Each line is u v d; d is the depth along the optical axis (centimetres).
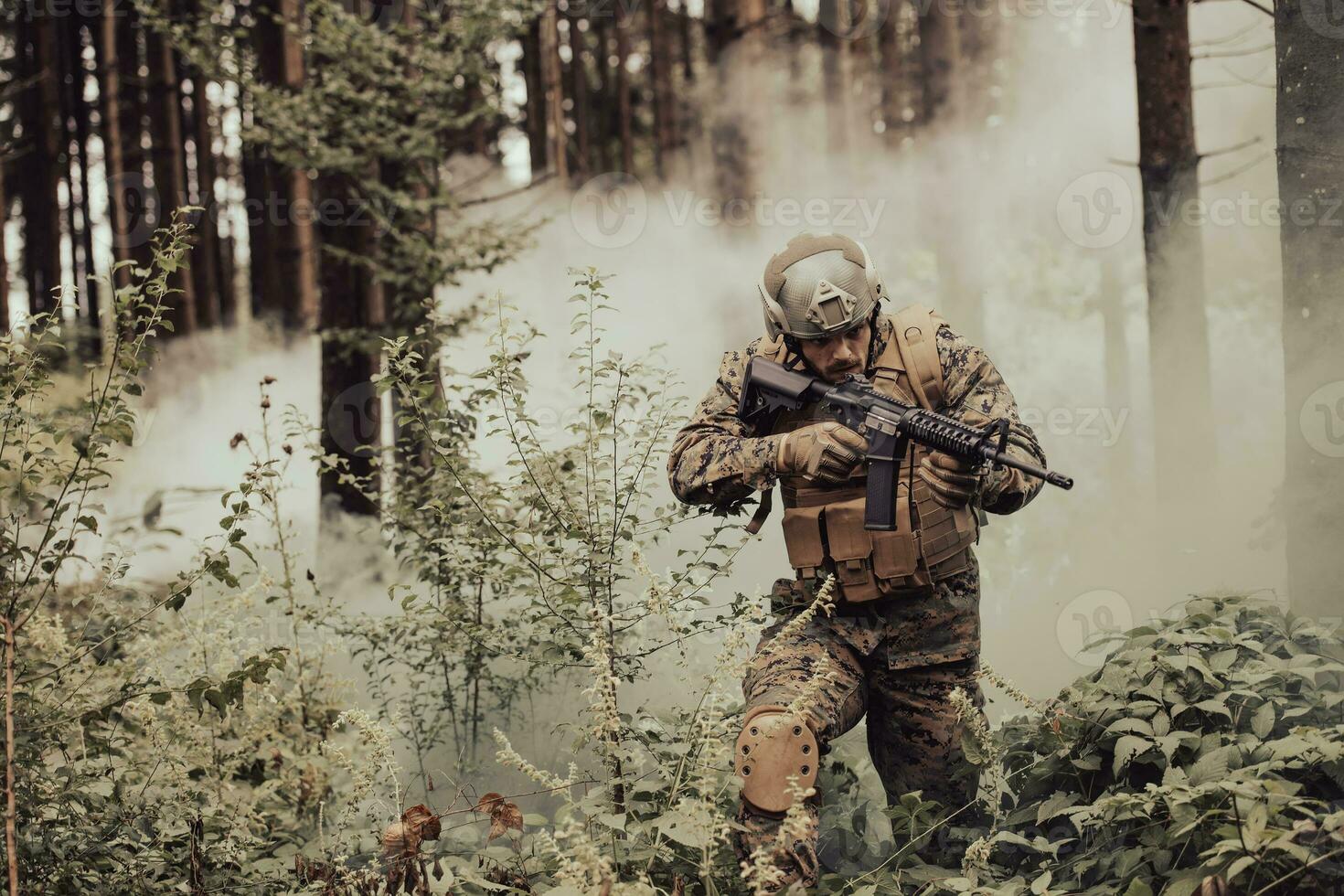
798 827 247
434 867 280
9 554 293
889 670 300
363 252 739
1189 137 599
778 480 308
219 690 300
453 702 404
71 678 330
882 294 302
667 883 282
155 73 1324
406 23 774
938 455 281
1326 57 336
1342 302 332
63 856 282
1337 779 249
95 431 293
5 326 1278
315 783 377
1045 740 299
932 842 302
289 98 738
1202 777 256
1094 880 266
